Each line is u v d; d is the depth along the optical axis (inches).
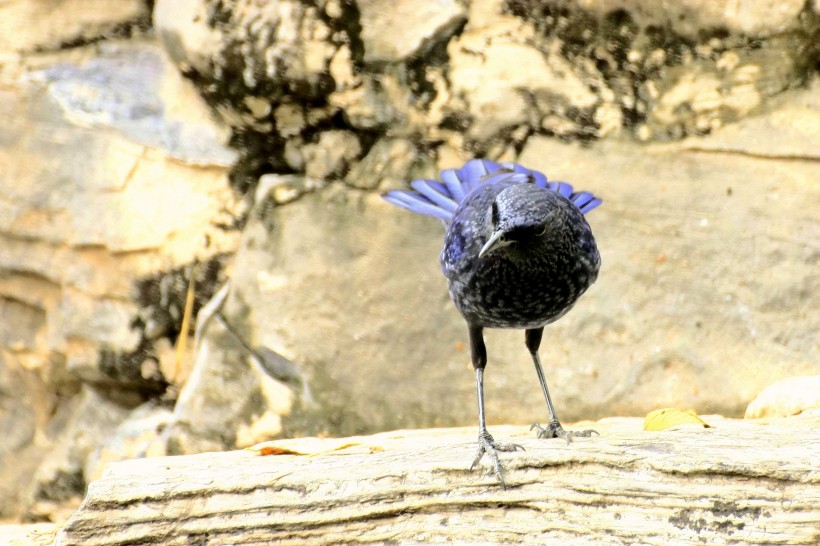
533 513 335.6
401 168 512.4
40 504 539.5
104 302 535.2
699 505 324.5
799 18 482.3
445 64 503.5
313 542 343.3
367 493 343.6
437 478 343.3
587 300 488.7
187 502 350.0
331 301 502.0
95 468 521.0
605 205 494.9
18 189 534.6
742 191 489.1
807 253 478.3
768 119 492.7
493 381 490.0
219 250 529.3
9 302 552.7
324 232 508.4
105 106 537.0
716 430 367.9
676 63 496.4
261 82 505.4
